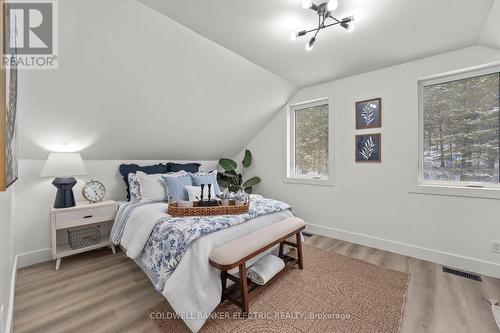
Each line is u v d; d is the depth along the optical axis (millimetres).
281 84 3223
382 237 2830
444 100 2488
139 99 2408
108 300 1802
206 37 2107
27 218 2377
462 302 1781
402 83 2645
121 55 1944
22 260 2340
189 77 2445
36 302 1767
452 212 2373
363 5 1663
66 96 2039
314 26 1931
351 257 2596
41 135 2232
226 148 4195
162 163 3520
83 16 1612
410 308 1718
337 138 3178
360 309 1703
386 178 2777
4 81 794
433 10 1711
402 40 2152
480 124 2303
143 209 2270
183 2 1642
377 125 2824
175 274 1538
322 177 3477
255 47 2289
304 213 3578
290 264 2365
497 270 2141
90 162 2828
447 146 2479
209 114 3133
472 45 2232
